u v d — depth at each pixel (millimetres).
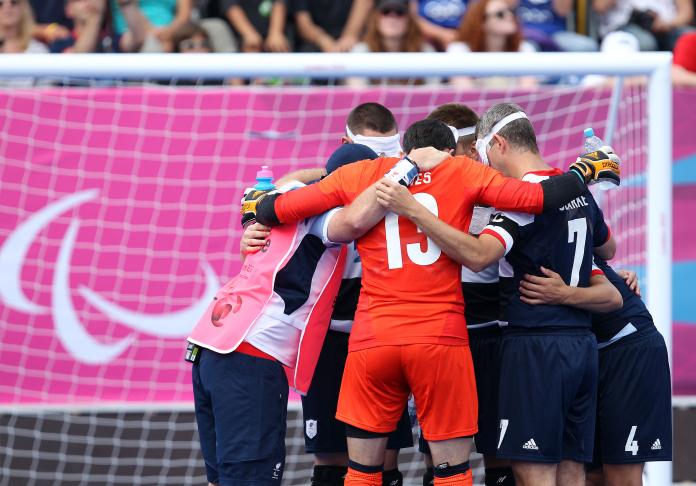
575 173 15664
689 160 25109
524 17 31484
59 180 24609
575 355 15875
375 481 15766
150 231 24781
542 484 15938
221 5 31281
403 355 15164
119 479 23109
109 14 30750
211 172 24812
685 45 27625
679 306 24953
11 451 23656
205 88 24719
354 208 15320
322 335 16719
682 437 23609
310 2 31781
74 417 24453
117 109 24672
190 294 24875
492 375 17406
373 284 15562
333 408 18047
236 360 16219
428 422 15438
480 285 17391
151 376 24719
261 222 16406
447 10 31781
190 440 24266
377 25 29172
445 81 27500
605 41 29219
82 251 24641
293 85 27828
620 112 23594
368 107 17938
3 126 24453
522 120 16250
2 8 31469
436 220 15016
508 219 15453
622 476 17609
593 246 16953
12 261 24453
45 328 24516
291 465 24438
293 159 24797
